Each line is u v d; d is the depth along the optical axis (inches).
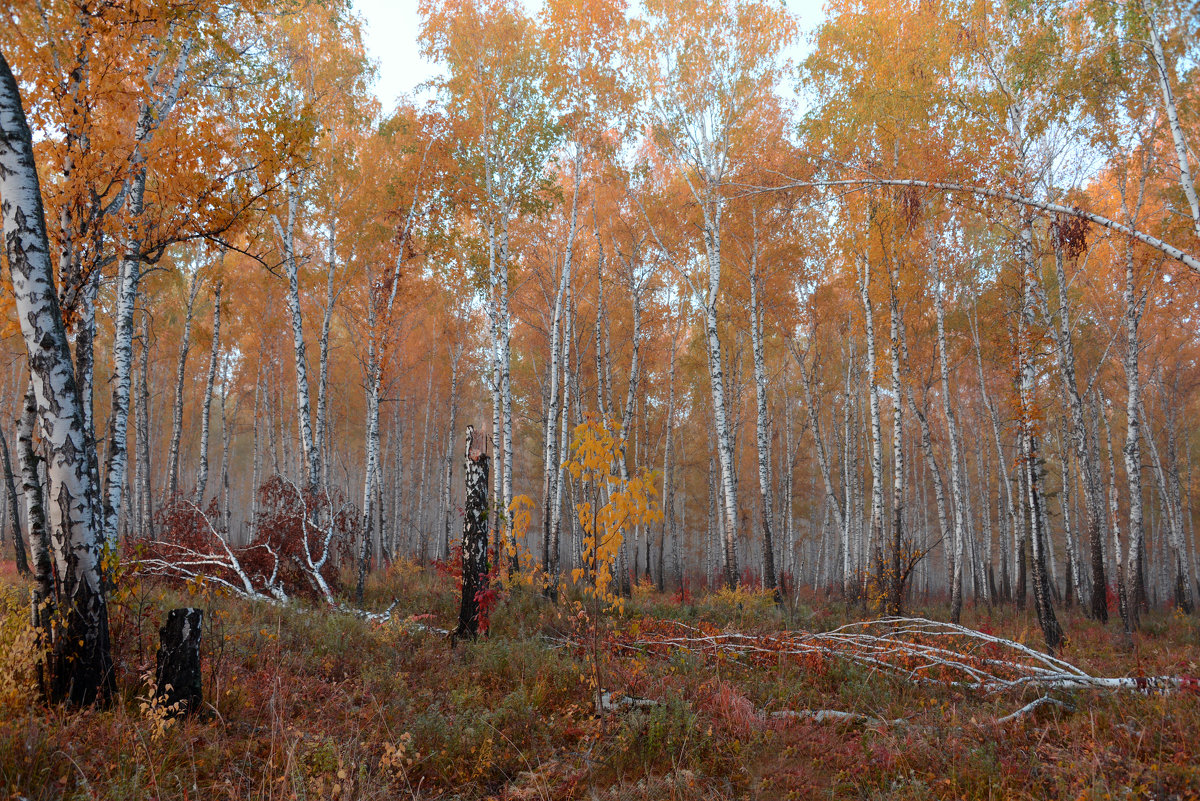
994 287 693.9
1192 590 1012.5
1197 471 1061.1
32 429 177.9
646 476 211.8
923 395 682.2
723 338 864.3
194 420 1235.2
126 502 735.7
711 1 577.6
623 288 846.5
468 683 239.1
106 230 225.0
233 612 318.3
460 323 922.7
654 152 792.3
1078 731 192.4
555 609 385.1
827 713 220.2
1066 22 431.5
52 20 203.2
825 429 1136.8
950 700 242.8
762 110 619.8
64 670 172.1
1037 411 389.4
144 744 150.2
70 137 215.5
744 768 172.2
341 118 607.5
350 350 1007.0
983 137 412.8
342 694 215.8
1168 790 147.9
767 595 532.7
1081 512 1126.4
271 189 255.0
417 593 473.1
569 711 211.9
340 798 140.5
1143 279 563.5
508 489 574.9
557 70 566.6
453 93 585.6
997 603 922.1
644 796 154.0
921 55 454.9
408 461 1309.1
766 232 660.7
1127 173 506.3
